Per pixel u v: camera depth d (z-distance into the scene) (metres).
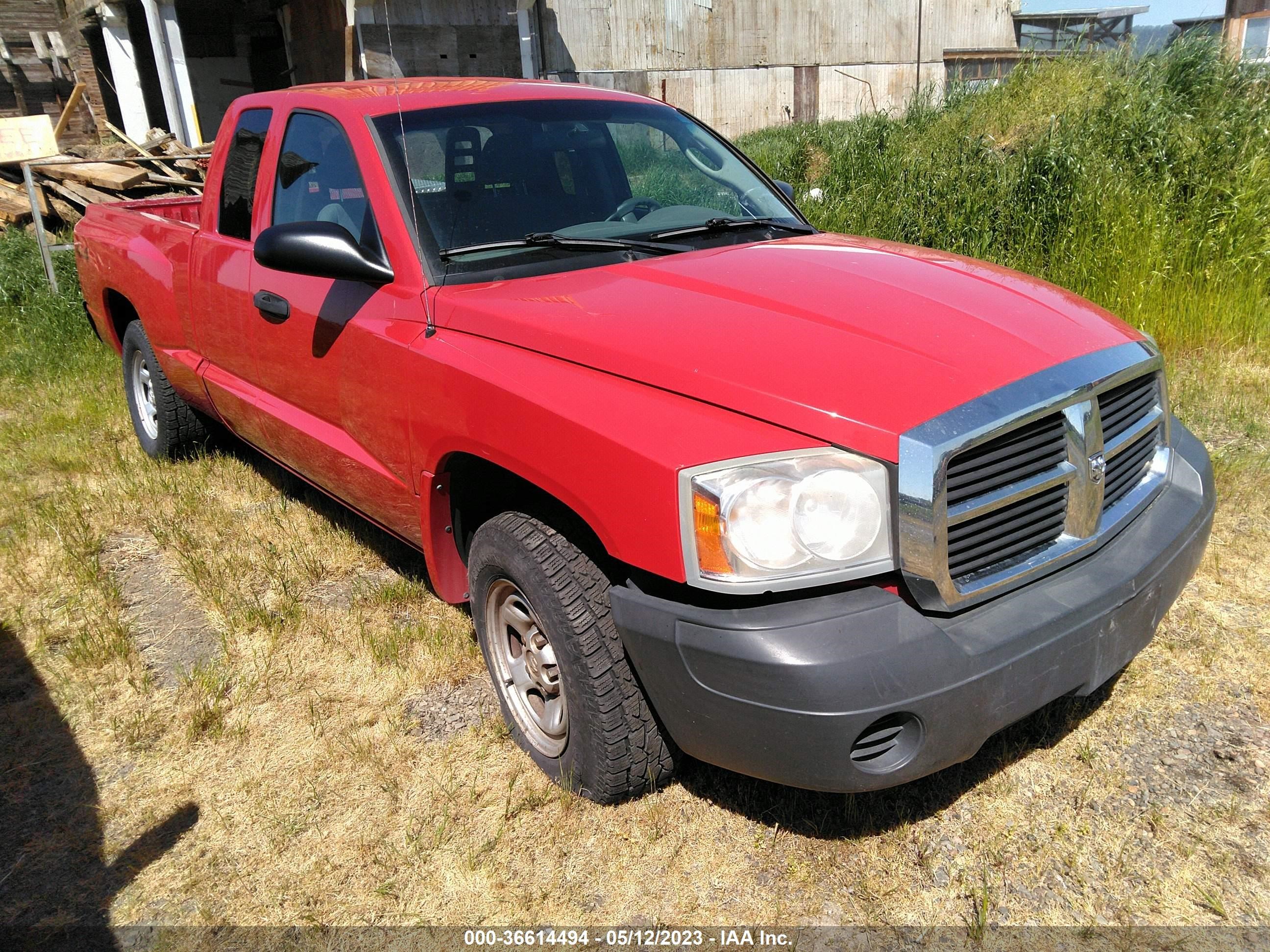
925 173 7.75
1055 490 2.32
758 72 21.53
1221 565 3.59
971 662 2.07
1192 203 6.41
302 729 3.12
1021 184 6.97
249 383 4.07
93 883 2.55
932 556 2.06
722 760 2.23
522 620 2.81
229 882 2.53
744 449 2.10
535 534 2.58
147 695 3.35
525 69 15.22
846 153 8.98
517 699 2.92
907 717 2.05
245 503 4.80
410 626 3.61
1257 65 7.95
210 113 19.64
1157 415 2.66
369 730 3.09
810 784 2.10
